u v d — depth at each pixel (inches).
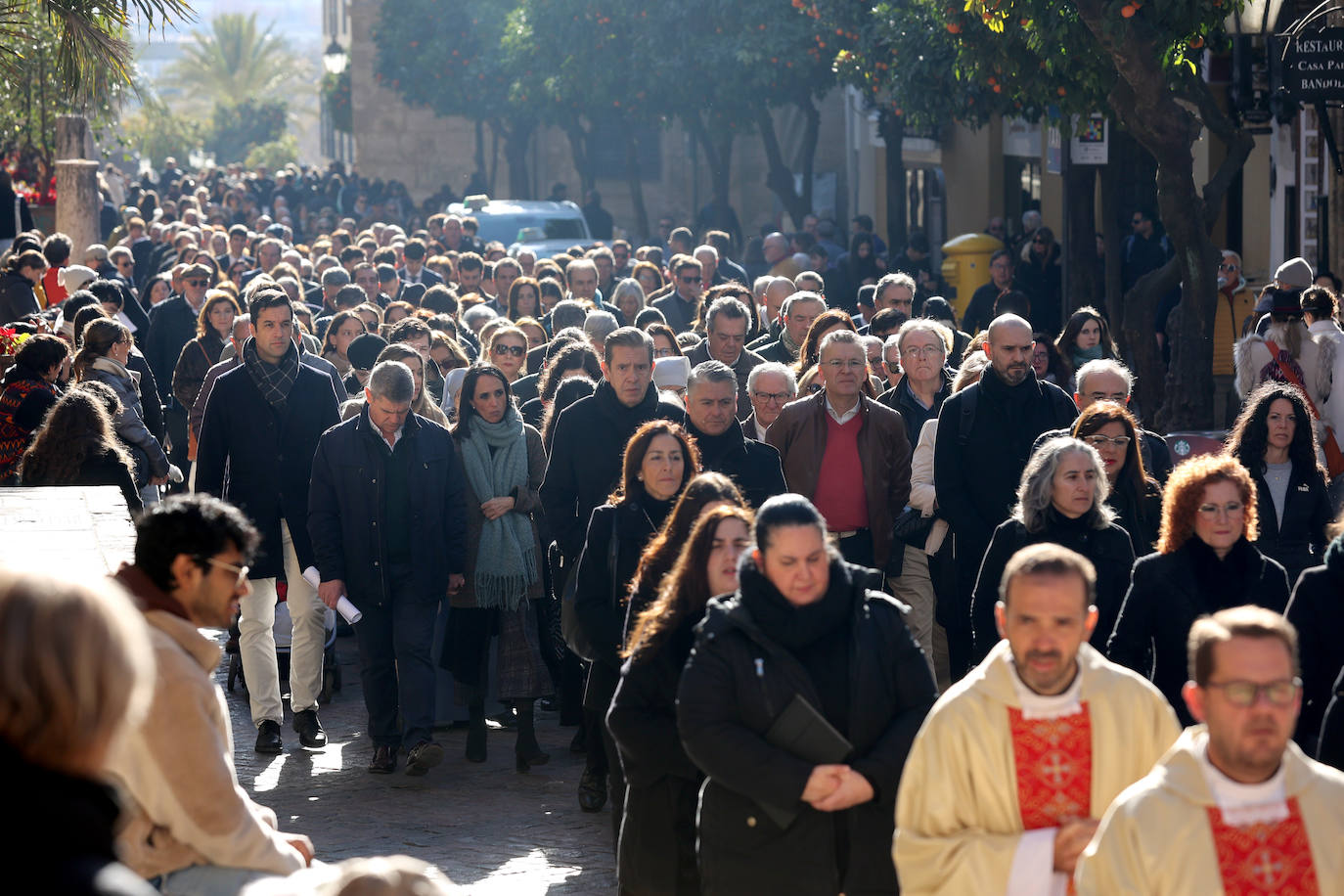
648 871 298.2
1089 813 229.3
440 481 479.8
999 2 776.3
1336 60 723.4
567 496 458.0
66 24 777.6
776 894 264.8
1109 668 234.2
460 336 782.5
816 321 569.9
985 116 1129.4
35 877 133.7
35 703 137.6
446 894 141.3
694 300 848.9
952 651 474.0
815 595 264.5
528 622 506.6
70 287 914.1
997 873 224.7
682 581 296.2
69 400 484.4
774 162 1732.3
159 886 232.2
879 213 2150.6
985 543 451.8
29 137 1439.5
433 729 532.7
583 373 546.0
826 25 1578.5
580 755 498.6
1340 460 571.5
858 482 476.7
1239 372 603.5
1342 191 943.0
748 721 261.7
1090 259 981.8
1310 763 203.3
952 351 652.1
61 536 381.1
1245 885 198.7
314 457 483.5
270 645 512.7
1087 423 412.5
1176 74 743.7
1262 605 329.1
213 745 230.1
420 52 2709.2
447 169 3245.6
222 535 236.1
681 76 1716.3
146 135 4566.9
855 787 256.1
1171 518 333.1
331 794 464.8
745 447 440.8
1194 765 202.8
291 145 5167.3
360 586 474.3
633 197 2271.2
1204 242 768.9
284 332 514.0
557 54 1865.2
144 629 150.9
